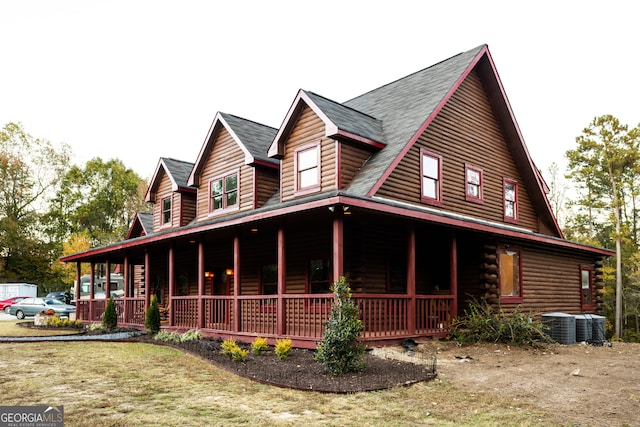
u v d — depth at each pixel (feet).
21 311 93.20
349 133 42.45
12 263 157.89
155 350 38.93
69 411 20.57
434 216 38.58
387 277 47.55
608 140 113.91
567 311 60.64
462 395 23.94
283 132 48.06
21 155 163.32
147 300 58.08
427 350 37.19
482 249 48.85
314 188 44.37
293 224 44.80
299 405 21.72
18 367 31.19
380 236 47.14
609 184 123.34
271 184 54.75
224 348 34.40
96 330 57.16
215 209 59.67
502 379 28.07
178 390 24.64
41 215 176.86
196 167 61.72
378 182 39.60
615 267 119.55
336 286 29.81
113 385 25.79
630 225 137.28
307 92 45.39
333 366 27.71
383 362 31.22
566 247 58.80
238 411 20.71
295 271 51.19
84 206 190.90
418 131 44.50
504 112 58.90
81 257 72.69
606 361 35.09
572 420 20.07
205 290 65.21
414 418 20.02
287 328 42.65
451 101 52.54
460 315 49.85
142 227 79.51
